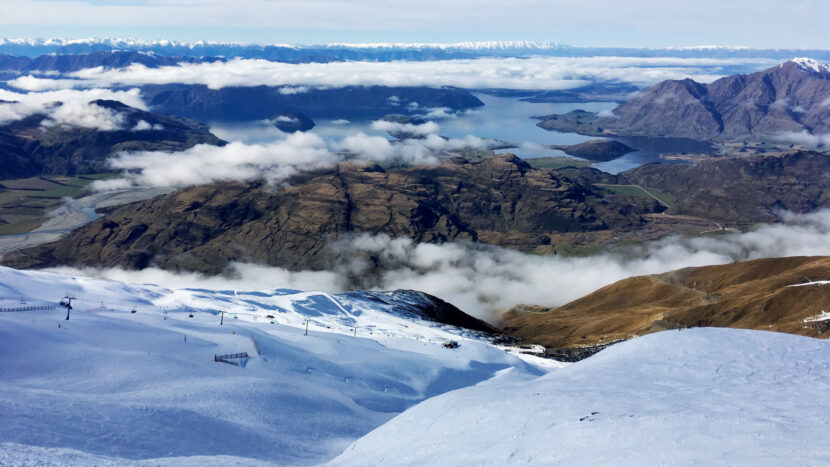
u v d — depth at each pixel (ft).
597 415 130.52
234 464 150.61
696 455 100.37
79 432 159.84
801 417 115.03
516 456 119.65
